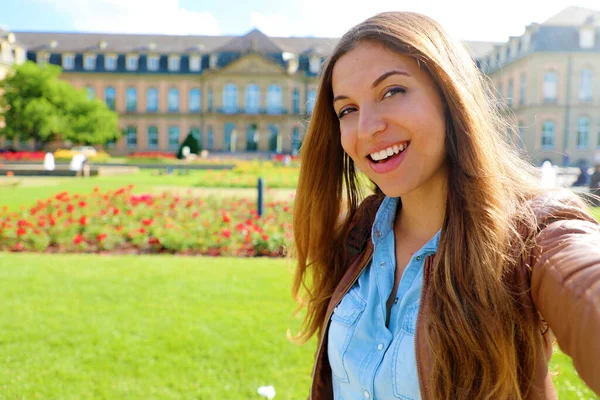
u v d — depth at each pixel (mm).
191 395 3521
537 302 1041
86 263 7203
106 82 64625
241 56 61312
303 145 1691
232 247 8211
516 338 1125
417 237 1397
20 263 7152
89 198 12492
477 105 1260
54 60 64688
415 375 1225
